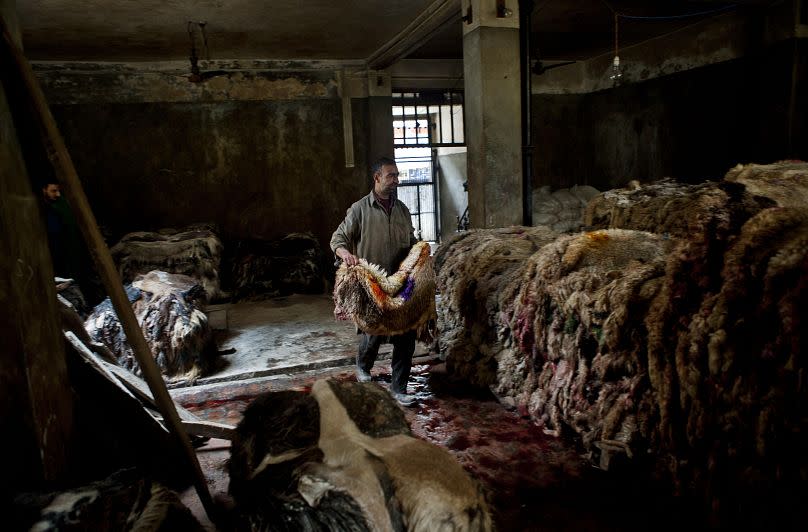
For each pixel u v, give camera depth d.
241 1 5.68
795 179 3.26
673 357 2.11
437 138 10.48
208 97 8.48
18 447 1.66
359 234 3.46
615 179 9.79
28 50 7.22
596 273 2.69
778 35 6.56
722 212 2.11
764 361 1.75
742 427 1.82
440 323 4.34
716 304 1.92
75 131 8.03
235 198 8.78
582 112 10.30
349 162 9.16
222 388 3.88
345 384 1.76
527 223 5.35
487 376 3.53
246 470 1.60
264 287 7.28
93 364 2.21
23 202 1.79
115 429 2.20
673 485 2.13
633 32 8.09
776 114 6.66
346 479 1.36
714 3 6.52
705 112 7.82
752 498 1.77
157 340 3.94
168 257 6.96
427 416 3.19
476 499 1.34
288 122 8.88
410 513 1.28
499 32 5.02
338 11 6.20
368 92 9.04
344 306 3.30
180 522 1.65
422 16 6.35
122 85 8.13
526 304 3.09
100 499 1.58
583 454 2.63
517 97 5.14
